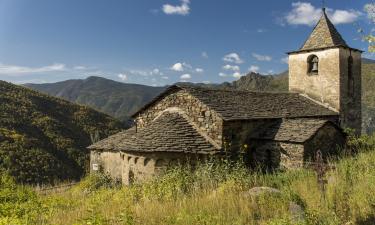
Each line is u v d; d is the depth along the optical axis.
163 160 14.05
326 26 22.91
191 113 15.97
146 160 14.30
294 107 19.83
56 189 17.78
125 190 11.34
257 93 19.91
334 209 5.98
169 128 15.23
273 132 16.33
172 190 9.71
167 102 17.06
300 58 23.48
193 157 14.14
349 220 5.70
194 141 14.73
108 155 19.00
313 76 22.78
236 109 16.16
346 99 22.09
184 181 10.64
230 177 10.51
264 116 16.78
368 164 9.18
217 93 17.33
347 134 16.78
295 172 11.86
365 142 15.37
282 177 10.88
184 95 16.30
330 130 16.33
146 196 9.48
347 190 7.12
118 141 18.69
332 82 21.84
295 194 7.49
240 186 9.27
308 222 5.59
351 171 8.53
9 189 12.16
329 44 21.98
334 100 21.78
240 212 7.14
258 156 16.39
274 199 7.58
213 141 15.05
